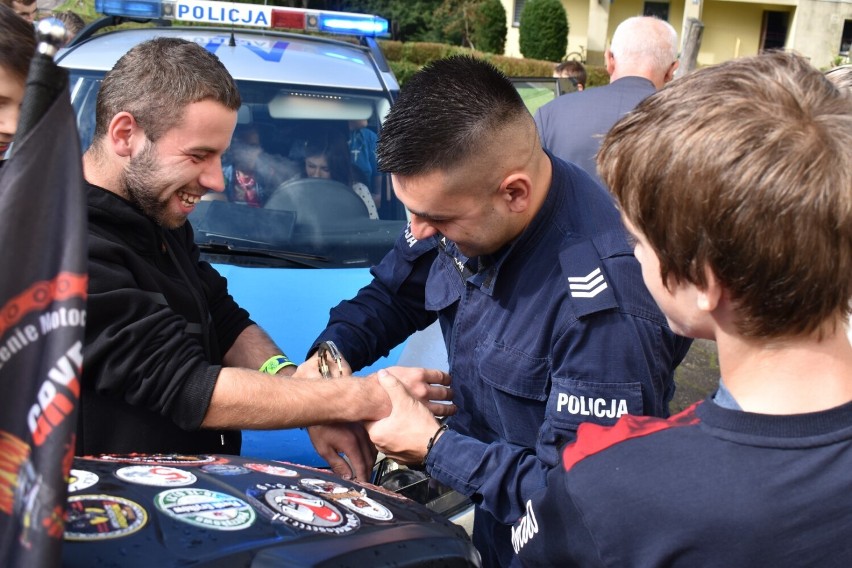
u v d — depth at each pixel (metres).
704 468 0.98
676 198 0.96
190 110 1.61
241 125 3.29
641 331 1.54
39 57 0.83
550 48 22.39
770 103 0.94
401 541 1.16
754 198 0.90
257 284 2.82
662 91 1.03
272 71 3.45
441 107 1.52
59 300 0.82
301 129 3.32
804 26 24.02
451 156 1.52
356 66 3.62
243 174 3.20
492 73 1.59
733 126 0.92
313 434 1.88
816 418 0.96
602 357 1.54
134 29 3.81
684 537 0.97
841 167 0.90
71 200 0.83
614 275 1.55
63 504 0.80
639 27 4.45
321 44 3.89
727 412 1.00
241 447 2.15
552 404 1.59
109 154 1.65
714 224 0.93
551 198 1.64
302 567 1.02
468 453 1.66
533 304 1.64
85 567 0.95
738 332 1.00
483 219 1.59
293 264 2.96
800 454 0.95
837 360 0.99
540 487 1.55
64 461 0.80
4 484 0.83
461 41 23.80
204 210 3.09
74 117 0.85
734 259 0.93
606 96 4.34
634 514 1.01
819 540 0.94
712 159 0.92
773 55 1.02
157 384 1.55
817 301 0.94
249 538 1.06
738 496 0.95
